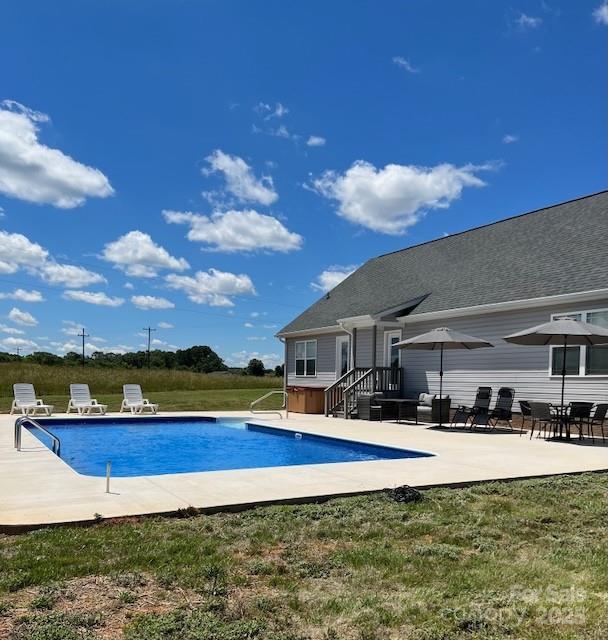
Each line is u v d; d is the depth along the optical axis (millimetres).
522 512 5941
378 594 3764
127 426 16734
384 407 17281
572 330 11258
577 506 6203
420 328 18016
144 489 6566
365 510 5828
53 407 19641
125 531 4988
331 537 4977
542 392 14117
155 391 34438
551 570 4250
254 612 3443
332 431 13922
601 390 12766
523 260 16438
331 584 3936
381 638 3158
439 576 4098
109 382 33469
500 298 14984
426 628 3268
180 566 4156
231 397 27750
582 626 3330
